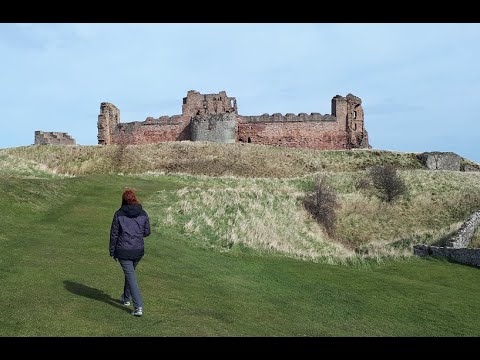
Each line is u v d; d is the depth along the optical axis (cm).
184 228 2236
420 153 7069
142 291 1206
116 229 1009
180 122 7906
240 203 2938
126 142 7931
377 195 4444
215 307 1160
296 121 7819
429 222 3906
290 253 2111
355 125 7888
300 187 4606
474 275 2017
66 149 6575
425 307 1436
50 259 1379
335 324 1194
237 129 7800
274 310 1228
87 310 997
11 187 2359
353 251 2698
